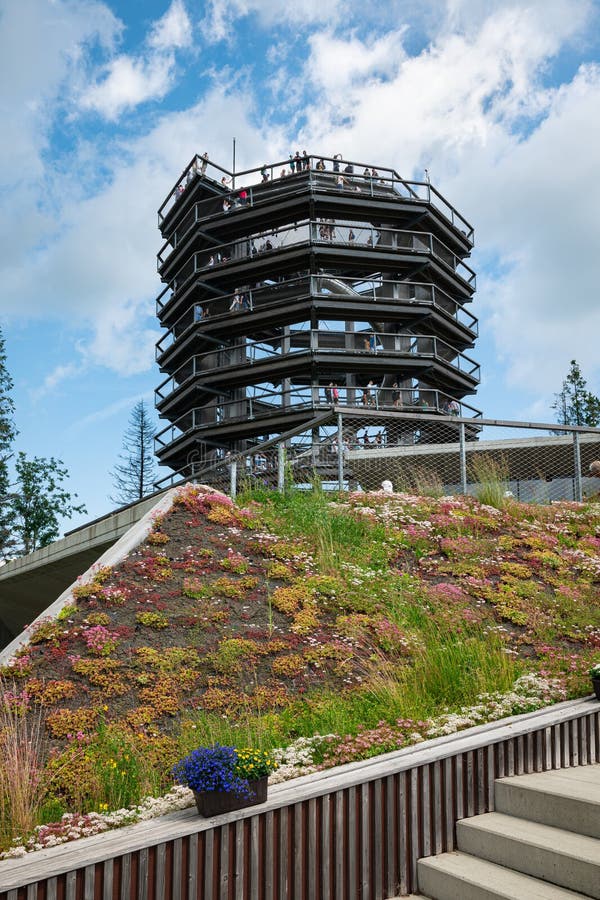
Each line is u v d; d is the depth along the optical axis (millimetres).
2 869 4234
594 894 4348
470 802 5508
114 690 7344
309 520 11828
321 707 7246
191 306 34750
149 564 9789
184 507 11453
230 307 33938
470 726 6418
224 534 10969
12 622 32594
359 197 34688
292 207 34469
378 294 35031
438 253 36906
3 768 5750
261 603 9391
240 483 14734
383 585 10188
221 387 33938
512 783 5473
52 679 7445
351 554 11117
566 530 13312
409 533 12016
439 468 18922
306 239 33562
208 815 4684
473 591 10344
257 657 8227
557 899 4344
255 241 35281
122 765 6117
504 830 5062
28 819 5156
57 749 6441
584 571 11508
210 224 35750
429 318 34094
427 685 7594
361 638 8789
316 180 35281
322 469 16578
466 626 9188
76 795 5715
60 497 51031
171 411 37156
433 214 36125
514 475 19422
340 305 32438
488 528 12820
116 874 4199
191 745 6508
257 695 7547
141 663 7816
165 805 5242
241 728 6879
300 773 5629
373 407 31109
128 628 8391
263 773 4820
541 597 10328
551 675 7750
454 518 12836
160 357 38406
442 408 32562
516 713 6734
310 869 4762
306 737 6652
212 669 7926
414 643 8617
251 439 33375
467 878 4738
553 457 18672
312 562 10641
